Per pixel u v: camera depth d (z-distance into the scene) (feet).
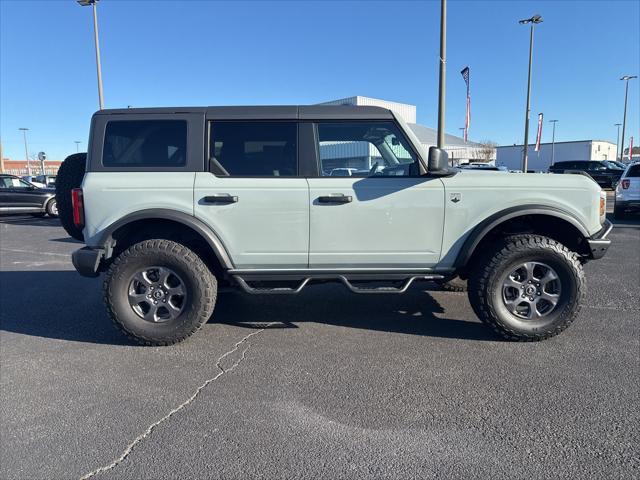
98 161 13.26
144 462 8.27
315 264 13.52
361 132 13.55
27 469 8.12
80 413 9.91
